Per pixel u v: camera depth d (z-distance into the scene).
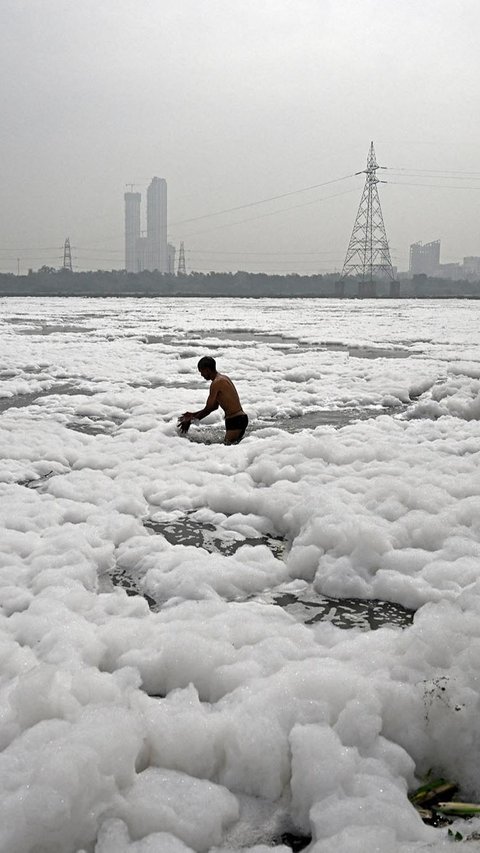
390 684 2.99
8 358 19.22
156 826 2.36
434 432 9.31
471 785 2.77
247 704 2.91
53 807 2.23
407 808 2.42
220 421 10.64
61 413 11.18
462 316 52.22
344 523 5.08
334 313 56.25
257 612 4.10
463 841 2.37
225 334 31.12
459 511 5.54
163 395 12.96
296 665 3.22
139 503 6.10
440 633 3.36
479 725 2.85
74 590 4.19
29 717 2.83
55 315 48.09
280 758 2.67
